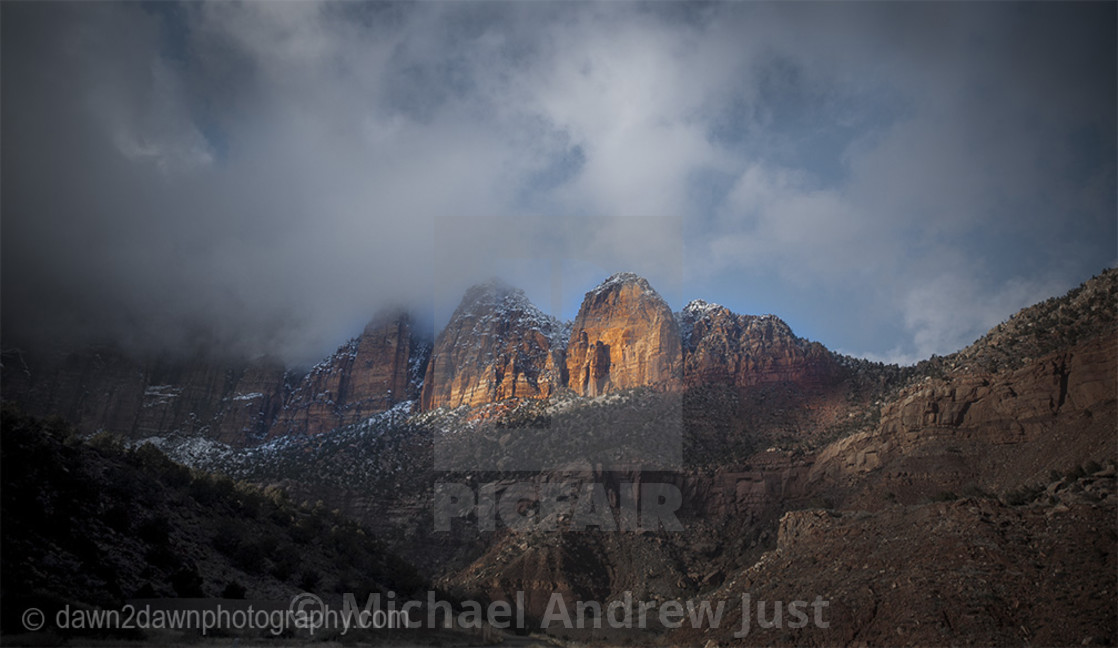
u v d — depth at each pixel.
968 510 51.22
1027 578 42.72
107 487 53.31
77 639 34.16
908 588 46.47
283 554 64.38
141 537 50.41
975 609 41.66
